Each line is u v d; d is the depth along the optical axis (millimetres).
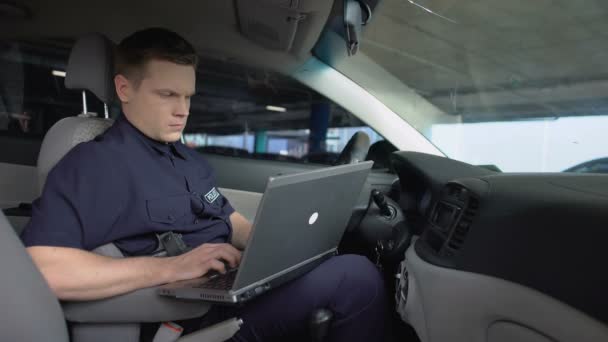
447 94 1928
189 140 2240
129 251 958
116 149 968
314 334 918
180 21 1751
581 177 756
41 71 1823
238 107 2262
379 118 1933
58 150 1063
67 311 809
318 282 965
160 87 970
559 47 2232
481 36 2574
